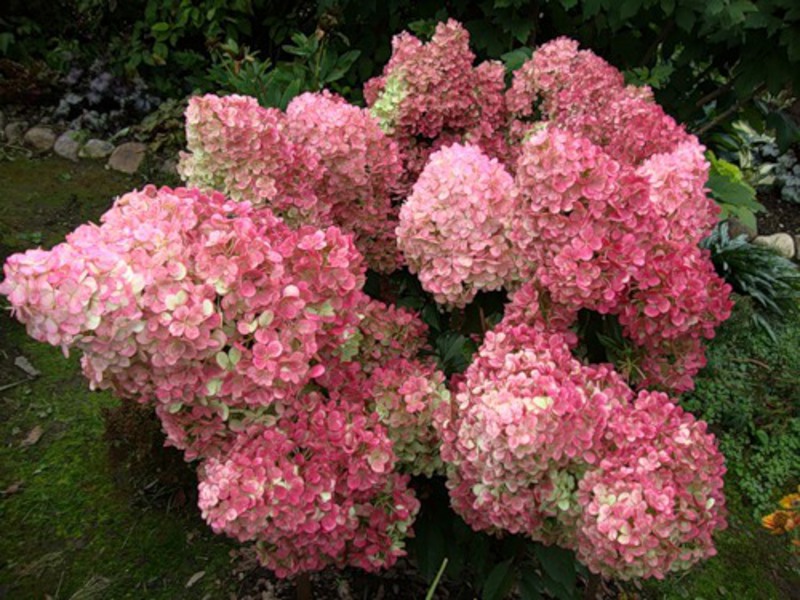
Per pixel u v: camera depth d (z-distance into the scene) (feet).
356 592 2.73
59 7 6.71
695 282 2.15
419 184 2.37
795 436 4.00
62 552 2.84
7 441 3.34
